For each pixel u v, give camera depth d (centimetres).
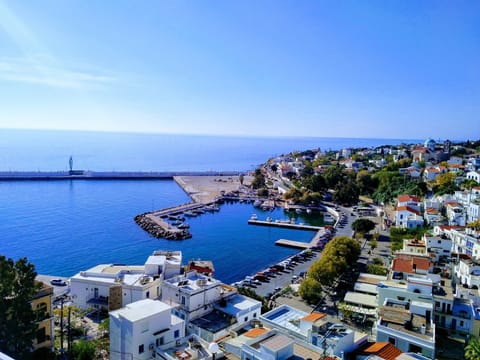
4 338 4253
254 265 12044
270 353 3609
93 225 16338
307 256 12056
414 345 4747
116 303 7031
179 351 4253
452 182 18612
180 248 13775
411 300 6156
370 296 7650
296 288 8938
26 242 13662
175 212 19312
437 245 9856
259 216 19575
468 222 12812
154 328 4431
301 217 19425
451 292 6788
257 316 6153
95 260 12075
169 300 6075
